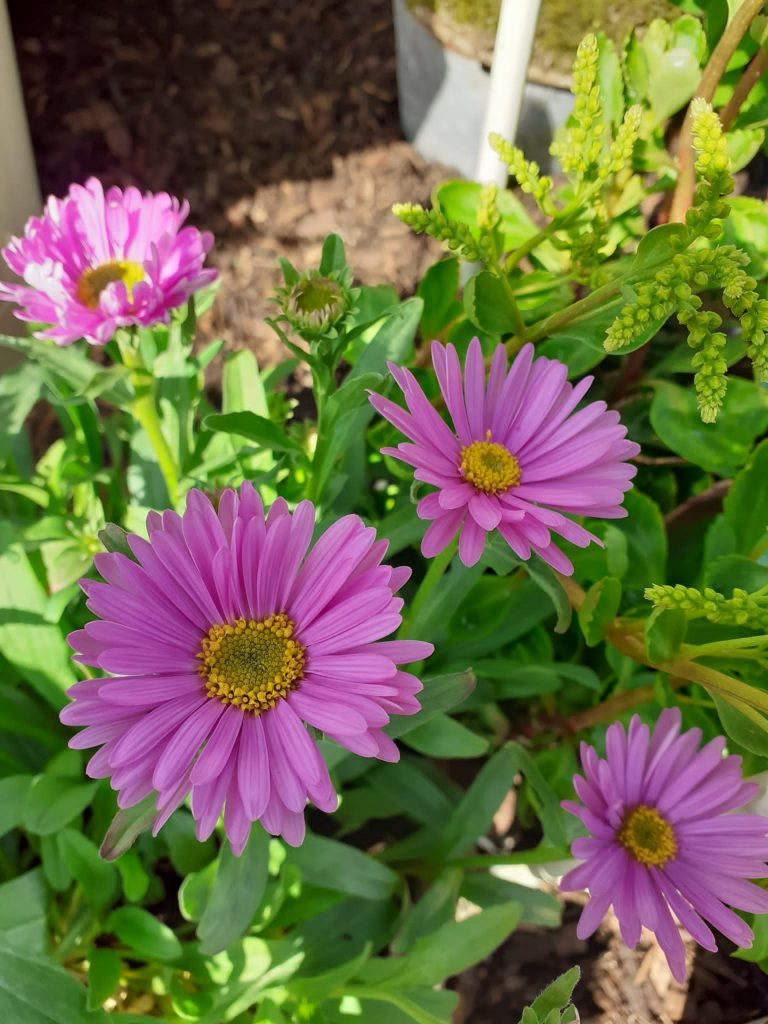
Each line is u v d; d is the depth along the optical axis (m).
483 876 0.19
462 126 0.29
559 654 0.23
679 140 0.20
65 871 0.17
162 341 0.21
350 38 0.34
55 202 0.18
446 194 0.22
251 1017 0.18
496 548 0.15
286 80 0.33
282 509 0.12
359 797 0.20
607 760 0.15
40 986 0.15
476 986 0.21
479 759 0.22
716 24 0.19
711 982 0.21
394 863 0.20
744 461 0.20
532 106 0.26
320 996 0.16
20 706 0.19
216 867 0.17
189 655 0.12
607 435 0.13
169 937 0.17
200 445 0.22
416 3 0.26
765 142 0.22
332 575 0.12
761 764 0.17
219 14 0.35
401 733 0.14
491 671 0.20
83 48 0.33
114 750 0.11
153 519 0.12
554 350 0.20
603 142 0.20
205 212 0.30
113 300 0.16
